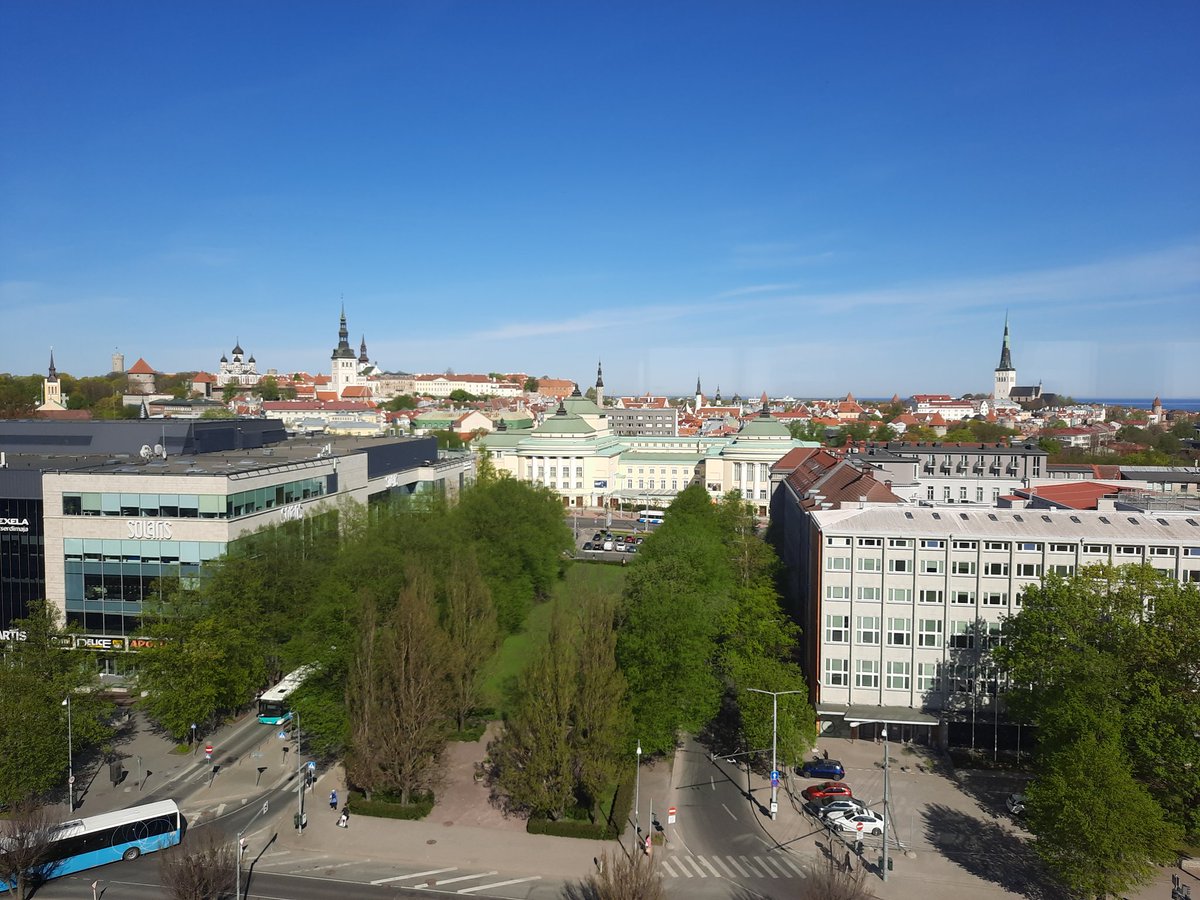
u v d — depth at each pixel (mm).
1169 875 57094
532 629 113875
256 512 98125
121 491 93188
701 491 145000
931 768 74188
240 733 82062
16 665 70562
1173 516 81375
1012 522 80938
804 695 73875
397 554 86875
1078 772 52188
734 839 62375
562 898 54531
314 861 58875
